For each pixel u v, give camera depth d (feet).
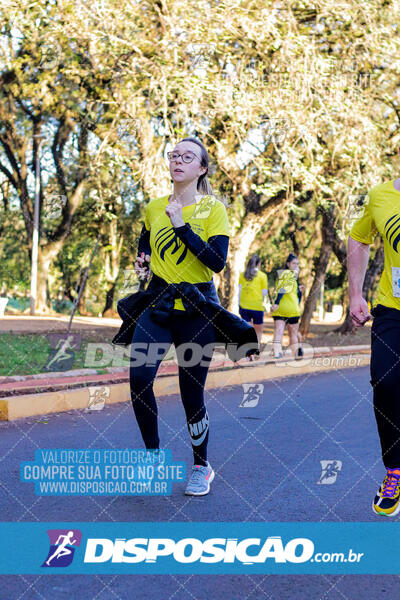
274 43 36.73
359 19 41.42
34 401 19.85
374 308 10.61
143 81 35.78
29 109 63.57
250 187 45.19
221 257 11.58
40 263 96.07
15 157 87.86
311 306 57.52
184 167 11.80
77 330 52.37
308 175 39.47
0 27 37.68
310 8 40.96
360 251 11.19
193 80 34.09
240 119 35.86
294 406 23.02
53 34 36.55
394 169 44.06
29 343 37.93
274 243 82.17
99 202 45.91
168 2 35.12
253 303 36.70
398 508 10.53
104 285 120.78
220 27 35.50
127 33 36.29
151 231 12.25
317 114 37.73
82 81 41.91
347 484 13.30
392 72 42.91
